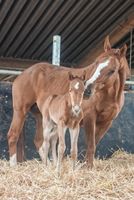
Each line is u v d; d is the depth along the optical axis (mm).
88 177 4996
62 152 5379
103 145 8102
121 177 5191
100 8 11125
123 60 5961
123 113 8320
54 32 11945
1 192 4418
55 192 4406
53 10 10922
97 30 12070
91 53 13109
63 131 5453
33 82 6668
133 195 4426
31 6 10656
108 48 5973
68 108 5383
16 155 6691
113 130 8203
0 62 13266
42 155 6371
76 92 5277
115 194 4445
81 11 11148
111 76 5758
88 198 4270
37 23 11477
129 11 11398
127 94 8375
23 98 6734
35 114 7000
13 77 13422
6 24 11383
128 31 12047
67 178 4871
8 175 5180
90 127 5949
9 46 12594
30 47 12734
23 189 4508
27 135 7789
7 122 7766
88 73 6000
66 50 13000
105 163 6793
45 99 6445
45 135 6230
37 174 5160
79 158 7809
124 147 8234
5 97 7809
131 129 8328
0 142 7680
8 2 10398
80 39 12430
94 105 5926
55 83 6453
